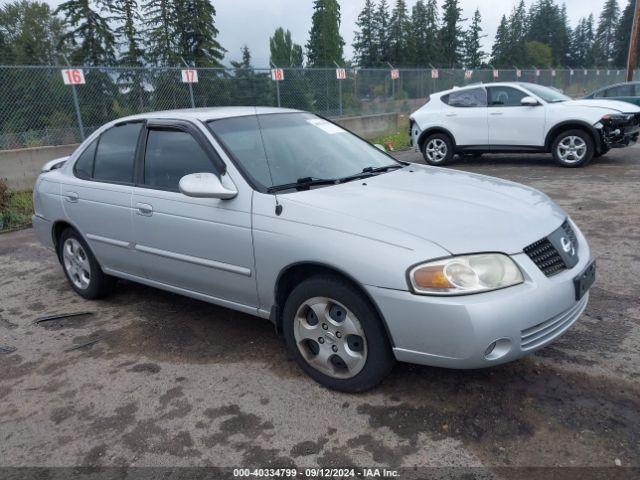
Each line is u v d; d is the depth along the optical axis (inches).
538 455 98.1
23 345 157.0
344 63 2052.2
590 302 160.9
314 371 124.5
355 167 153.8
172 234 146.3
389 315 105.8
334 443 105.0
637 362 126.3
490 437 103.7
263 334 154.2
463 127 428.5
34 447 110.2
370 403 116.7
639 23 914.7
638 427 104.0
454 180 144.6
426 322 102.2
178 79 470.6
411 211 116.1
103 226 168.6
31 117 393.7
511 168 407.5
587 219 249.8
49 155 394.6
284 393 123.1
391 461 99.1
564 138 387.5
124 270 169.6
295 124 163.6
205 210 137.0
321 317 119.0
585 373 122.9
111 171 169.8
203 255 140.3
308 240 115.7
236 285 135.7
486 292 101.7
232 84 510.0
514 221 114.4
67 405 124.3
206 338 153.9
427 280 101.4
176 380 132.0
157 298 187.8
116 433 112.8
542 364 127.6
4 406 125.8
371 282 106.3
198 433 111.0
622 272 182.9
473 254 103.3
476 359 101.3
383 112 695.7
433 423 108.8
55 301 191.6
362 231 110.4
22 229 308.8
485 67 2832.2
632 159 414.3
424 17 2536.9
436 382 122.8
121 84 437.1
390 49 2450.8
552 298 106.3
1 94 378.0
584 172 368.5
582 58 3836.1
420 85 768.9
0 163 368.5
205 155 141.3
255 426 111.9
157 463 103.0
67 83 398.3
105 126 178.2
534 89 414.6
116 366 141.0
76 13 1178.0
